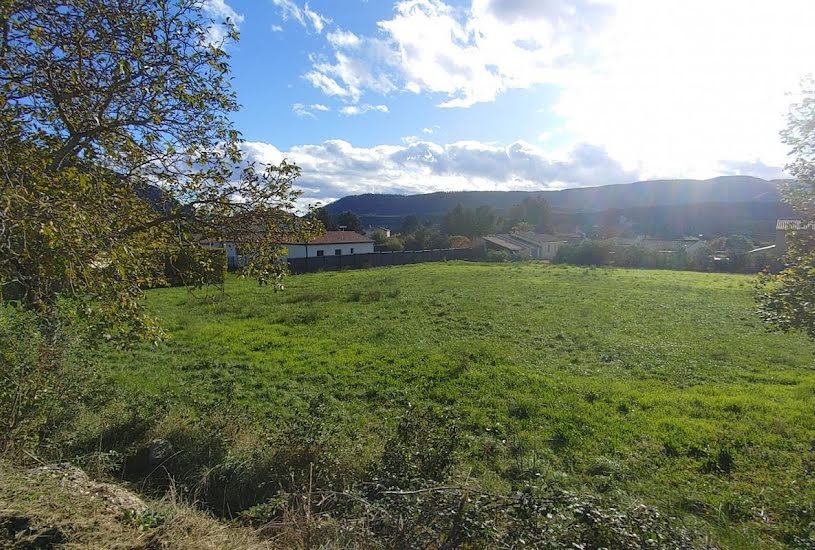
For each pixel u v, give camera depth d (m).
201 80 5.40
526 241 77.25
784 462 6.43
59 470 4.02
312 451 5.76
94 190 4.25
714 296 24.69
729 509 5.26
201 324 17.38
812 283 5.43
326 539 3.41
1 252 3.58
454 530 3.17
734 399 9.09
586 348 13.73
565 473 6.17
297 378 10.55
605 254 49.34
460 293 25.88
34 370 5.44
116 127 4.62
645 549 2.99
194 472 5.64
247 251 6.31
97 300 4.18
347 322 17.84
